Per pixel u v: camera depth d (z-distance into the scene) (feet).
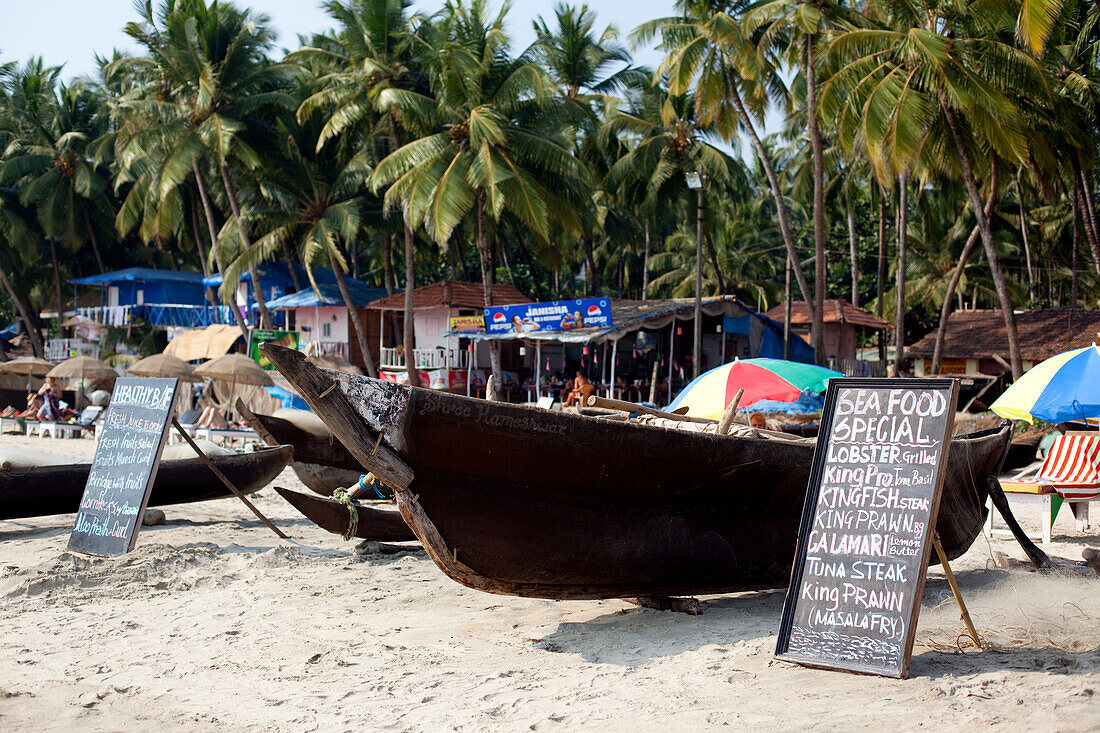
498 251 145.59
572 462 18.85
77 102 137.18
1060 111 68.80
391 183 106.93
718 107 86.58
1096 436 32.48
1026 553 26.18
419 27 90.48
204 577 25.00
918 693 14.52
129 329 134.72
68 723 14.05
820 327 76.28
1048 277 136.46
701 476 20.43
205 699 15.26
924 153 71.51
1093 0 78.02
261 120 106.11
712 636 18.89
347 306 105.29
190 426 71.87
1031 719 13.23
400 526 29.60
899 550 15.74
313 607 21.97
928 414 16.01
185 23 94.68
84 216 141.38
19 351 155.33
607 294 167.63
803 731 13.14
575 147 113.19
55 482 31.12
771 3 73.56
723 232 130.00
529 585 19.40
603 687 15.58
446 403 17.67
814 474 17.15
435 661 17.43
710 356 99.04
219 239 105.09
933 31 66.85
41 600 22.49
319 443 34.76
